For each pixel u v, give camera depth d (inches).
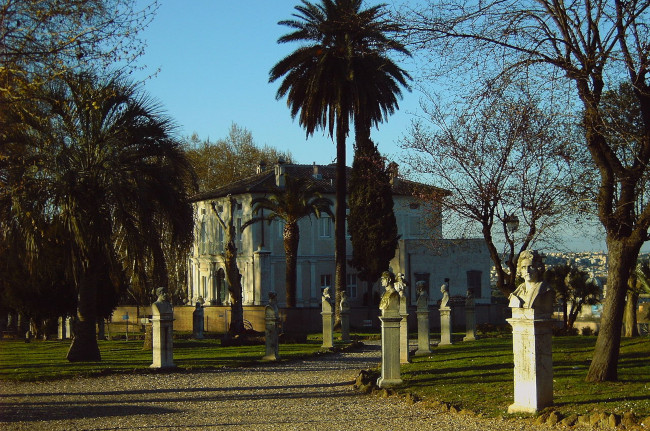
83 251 895.1
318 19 1471.5
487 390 566.9
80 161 901.8
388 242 2007.9
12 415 553.0
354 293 2546.8
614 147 628.7
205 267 2736.2
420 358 872.9
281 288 2480.3
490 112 649.6
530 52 564.1
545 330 465.7
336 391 658.2
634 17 523.8
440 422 473.4
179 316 2028.8
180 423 511.2
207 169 3225.9
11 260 1178.6
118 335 1754.4
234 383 734.5
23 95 579.8
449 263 2329.0
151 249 919.7
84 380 772.6
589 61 537.6
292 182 1958.7
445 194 876.6
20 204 832.3
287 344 1272.1
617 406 448.8
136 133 908.6
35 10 554.6
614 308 551.5
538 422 439.5
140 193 899.4
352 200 2043.6
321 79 1472.7
